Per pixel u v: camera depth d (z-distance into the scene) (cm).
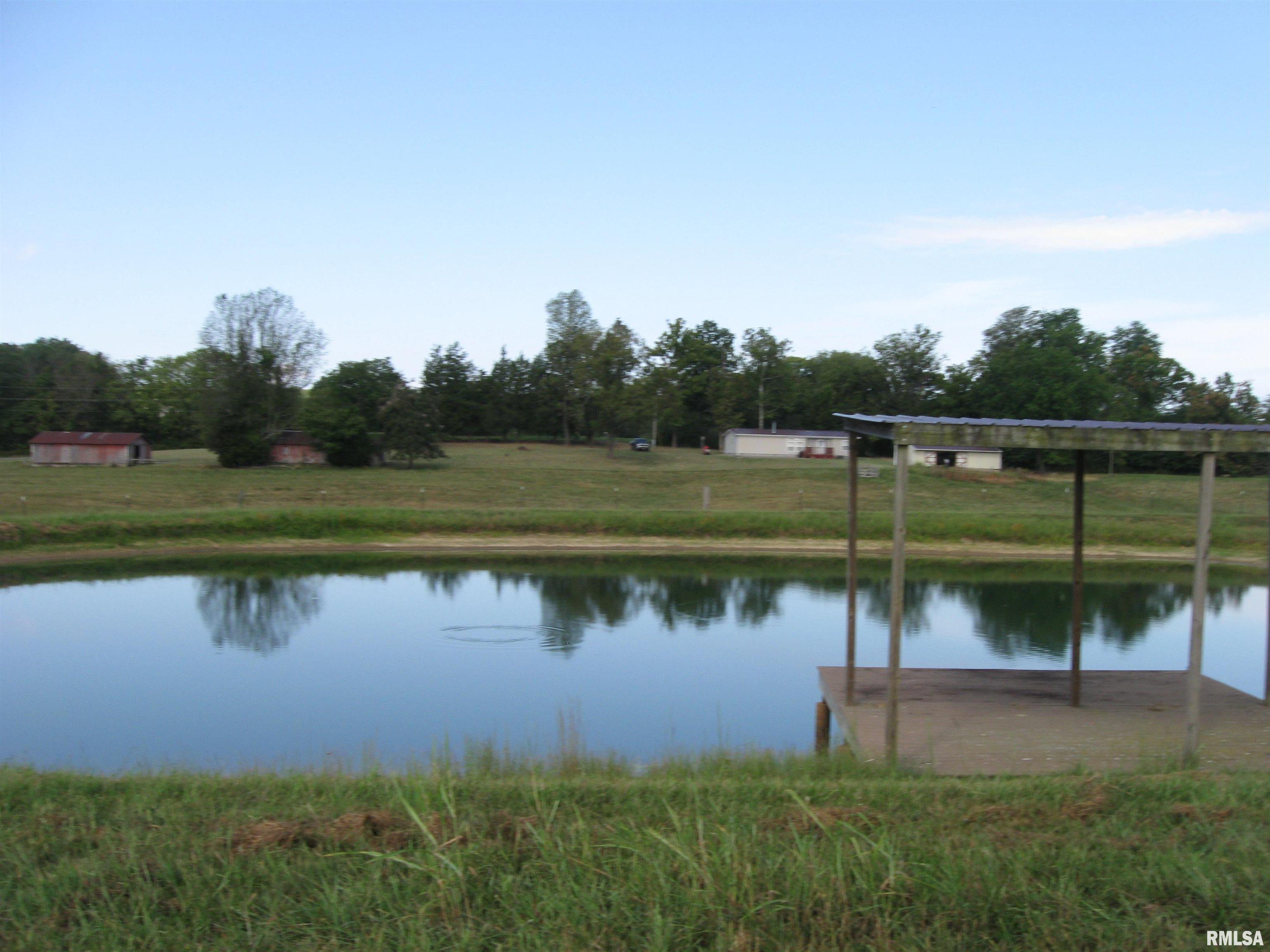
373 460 6325
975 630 2225
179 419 8319
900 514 937
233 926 527
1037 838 636
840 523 3966
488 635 2114
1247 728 1080
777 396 9094
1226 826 652
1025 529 3891
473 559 3444
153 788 789
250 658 1884
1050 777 824
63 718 1453
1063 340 7719
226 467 5812
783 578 3053
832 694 1238
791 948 500
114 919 533
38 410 7862
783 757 1031
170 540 3556
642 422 7369
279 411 6066
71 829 675
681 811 709
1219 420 6931
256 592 2680
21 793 775
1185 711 1156
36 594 2630
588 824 663
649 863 578
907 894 547
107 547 3450
